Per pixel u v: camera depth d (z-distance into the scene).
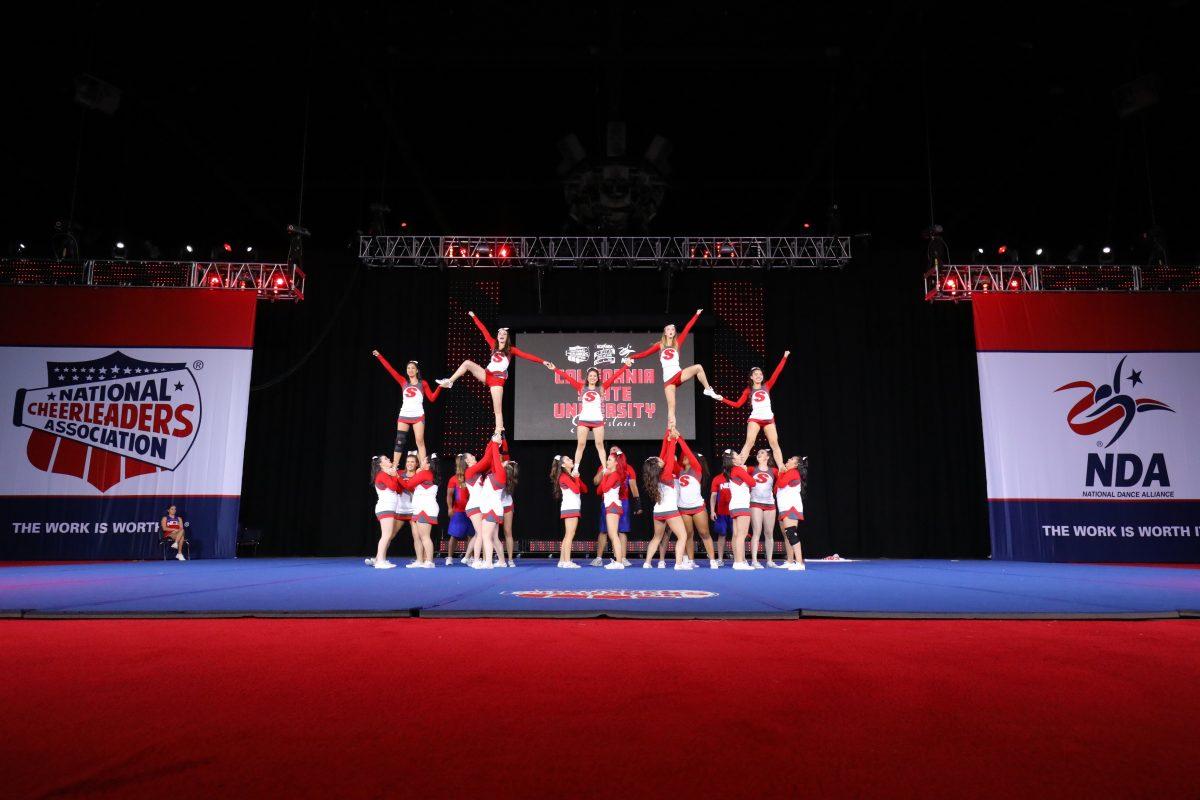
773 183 13.17
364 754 1.64
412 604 4.05
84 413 10.88
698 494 8.59
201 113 11.17
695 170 12.88
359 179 13.02
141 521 10.67
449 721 1.89
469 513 9.05
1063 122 11.13
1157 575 7.15
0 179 12.05
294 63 10.26
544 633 3.26
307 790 1.43
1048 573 7.50
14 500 10.57
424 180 13.09
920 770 1.55
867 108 11.16
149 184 12.69
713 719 1.91
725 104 11.37
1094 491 10.64
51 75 10.05
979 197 13.18
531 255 12.88
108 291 11.21
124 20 9.34
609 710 1.99
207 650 2.83
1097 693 2.18
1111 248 13.34
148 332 11.16
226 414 11.02
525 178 13.17
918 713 1.97
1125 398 10.88
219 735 1.77
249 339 11.23
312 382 12.88
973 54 10.02
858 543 12.35
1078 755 1.64
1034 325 11.09
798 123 11.70
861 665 2.57
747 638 3.14
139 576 6.75
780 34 9.94
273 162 12.43
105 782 1.47
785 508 8.59
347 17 9.54
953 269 11.62
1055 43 9.79
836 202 13.62
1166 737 1.77
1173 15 9.09
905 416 12.77
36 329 11.01
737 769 1.55
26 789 1.43
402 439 10.53
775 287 13.12
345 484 12.52
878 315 13.06
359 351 12.92
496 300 13.04
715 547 12.34
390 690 2.21
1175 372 10.91
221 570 7.93
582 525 12.19
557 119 11.74
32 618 3.67
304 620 3.67
